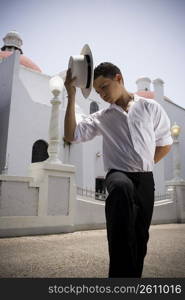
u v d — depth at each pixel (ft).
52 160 22.31
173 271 9.17
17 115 45.44
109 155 5.80
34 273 8.72
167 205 32.48
